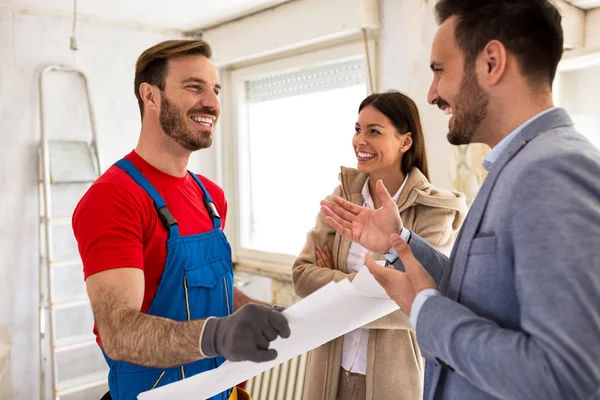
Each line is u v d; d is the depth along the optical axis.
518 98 0.76
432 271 1.09
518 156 0.73
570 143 0.70
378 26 2.40
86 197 1.11
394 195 1.71
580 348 0.59
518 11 0.74
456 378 0.79
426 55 2.19
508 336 0.65
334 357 1.62
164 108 1.22
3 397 2.66
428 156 2.18
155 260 1.16
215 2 2.70
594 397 0.60
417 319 0.76
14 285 2.71
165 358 0.92
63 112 2.83
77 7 2.73
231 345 0.83
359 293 0.90
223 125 3.47
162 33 3.23
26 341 2.74
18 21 2.68
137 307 1.02
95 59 2.95
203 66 1.24
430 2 2.15
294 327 0.87
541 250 0.64
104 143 3.00
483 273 0.74
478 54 0.77
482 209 0.77
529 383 0.61
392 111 1.64
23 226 2.72
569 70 2.18
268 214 3.34
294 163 3.11
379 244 1.09
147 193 1.17
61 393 2.59
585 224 0.63
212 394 0.96
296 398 2.36
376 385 1.54
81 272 2.92
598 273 0.61
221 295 1.27
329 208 1.16
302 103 3.03
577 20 2.05
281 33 2.76
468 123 0.80
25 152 2.72
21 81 2.70
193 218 1.28
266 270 3.14
